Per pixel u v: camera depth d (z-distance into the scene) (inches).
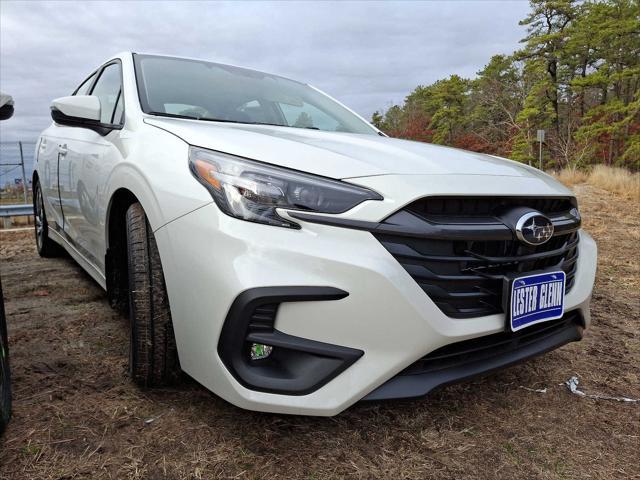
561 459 67.7
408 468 63.1
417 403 80.0
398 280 59.0
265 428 68.7
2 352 63.9
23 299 125.0
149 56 109.4
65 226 130.8
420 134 2471.7
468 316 64.6
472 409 79.7
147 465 59.5
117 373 82.0
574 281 82.5
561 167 1382.9
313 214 59.4
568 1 1528.1
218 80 109.5
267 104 108.6
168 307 71.6
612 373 96.7
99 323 106.7
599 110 1397.6
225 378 59.1
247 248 58.6
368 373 59.1
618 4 1529.3
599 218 319.9
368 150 74.1
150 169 72.3
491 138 1713.8
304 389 58.3
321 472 60.8
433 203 63.1
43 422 66.7
